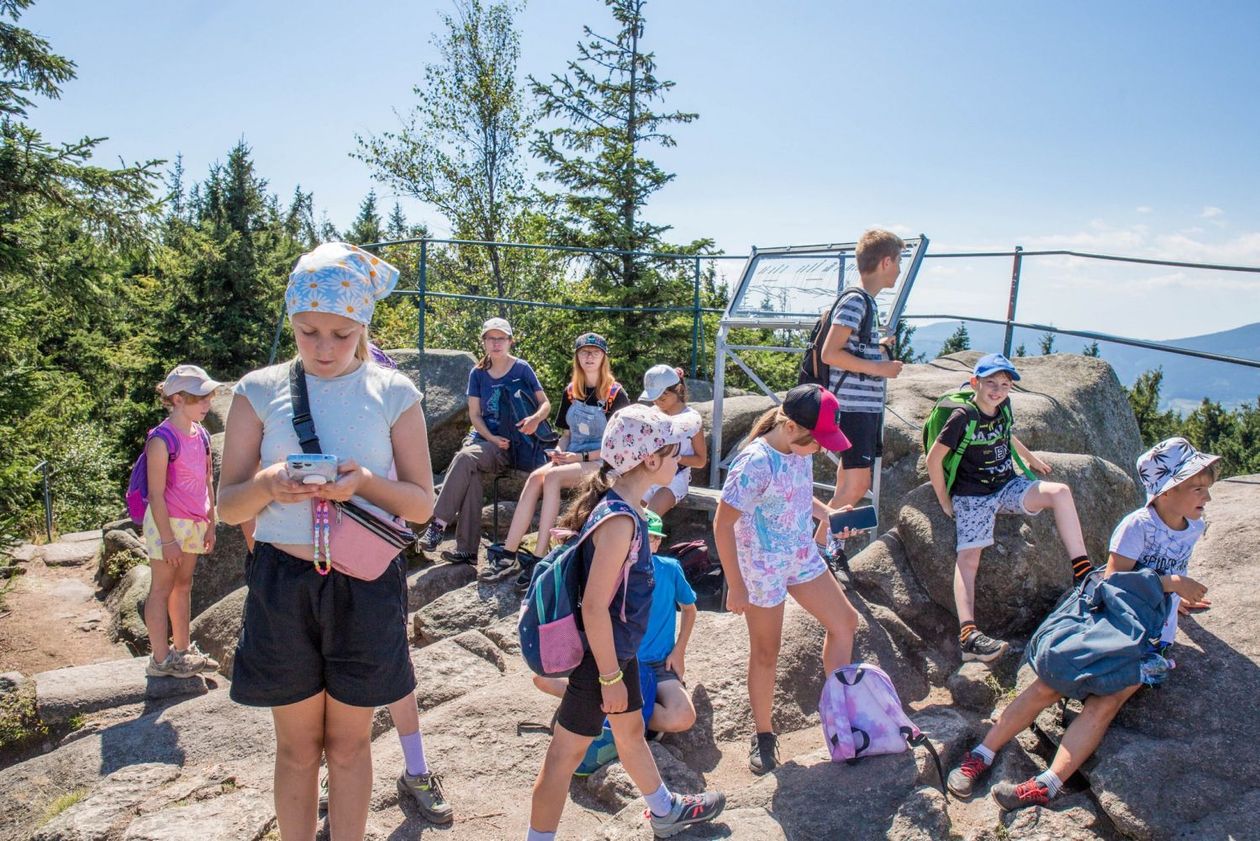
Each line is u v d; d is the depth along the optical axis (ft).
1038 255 18.16
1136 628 9.94
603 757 11.48
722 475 21.40
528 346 62.64
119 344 60.23
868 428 14.61
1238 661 10.60
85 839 10.67
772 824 9.41
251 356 83.82
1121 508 15.52
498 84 78.84
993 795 9.86
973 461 13.20
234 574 20.81
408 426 8.06
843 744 10.30
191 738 13.21
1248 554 12.51
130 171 40.98
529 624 8.70
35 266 39.78
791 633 13.41
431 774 11.01
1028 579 13.29
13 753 14.62
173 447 15.15
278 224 106.83
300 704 7.84
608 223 58.34
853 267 17.62
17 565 26.68
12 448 37.96
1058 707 10.91
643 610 8.73
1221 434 165.78
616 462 8.64
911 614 14.20
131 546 24.45
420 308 27.27
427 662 14.90
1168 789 9.25
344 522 7.46
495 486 20.29
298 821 8.24
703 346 57.11
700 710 12.51
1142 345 16.14
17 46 39.37
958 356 24.97
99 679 15.85
